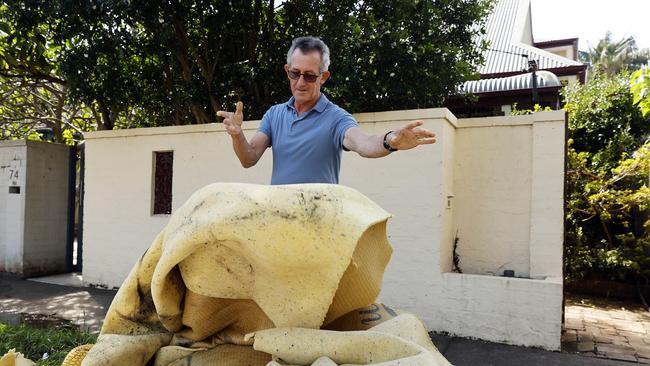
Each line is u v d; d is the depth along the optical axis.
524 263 5.84
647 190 7.50
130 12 7.05
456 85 7.90
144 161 7.60
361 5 7.49
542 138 5.66
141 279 1.91
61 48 8.08
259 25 8.02
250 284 1.66
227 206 1.54
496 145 6.00
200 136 7.15
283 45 7.89
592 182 8.03
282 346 1.54
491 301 5.29
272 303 1.61
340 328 1.84
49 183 9.13
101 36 7.53
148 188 7.55
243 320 1.86
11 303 6.82
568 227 8.09
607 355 4.92
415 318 1.81
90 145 8.05
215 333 1.91
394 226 5.79
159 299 1.72
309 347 1.52
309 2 7.53
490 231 6.00
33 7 7.36
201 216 1.56
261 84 8.03
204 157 7.11
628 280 7.91
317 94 2.23
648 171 7.71
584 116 9.45
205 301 1.77
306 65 2.15
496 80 10.99
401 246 5.74
